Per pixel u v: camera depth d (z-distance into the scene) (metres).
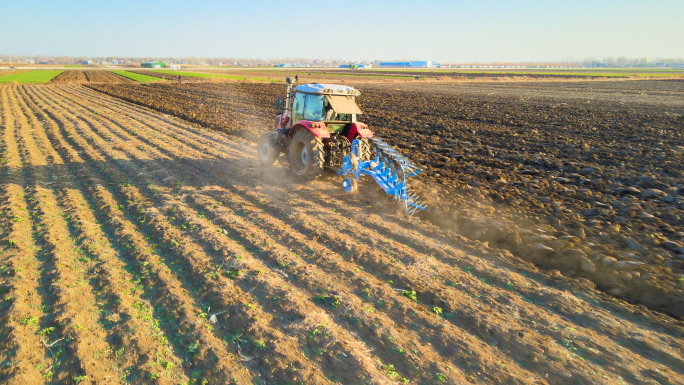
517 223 6.69
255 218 6.72
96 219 6.65
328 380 3.35
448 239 6.05
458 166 10.20
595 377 3.42
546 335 3.96
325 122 8.77
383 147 8.15
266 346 3.72
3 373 3.35
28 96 28.14
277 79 55.78
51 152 11.21
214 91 33.72
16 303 4.25
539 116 19.41
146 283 4.75
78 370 3.41
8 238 5.73
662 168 9.95
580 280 4.98
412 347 3.77
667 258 5.45
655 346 3.80
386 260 5.32
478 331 4.02
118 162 10.12
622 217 6.89
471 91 38.47
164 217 6.66
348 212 7.11
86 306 4.28
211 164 10.23
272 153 9.85
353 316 4.18
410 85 49.38
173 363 3.53
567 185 8.77
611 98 30.31
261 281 4.75
